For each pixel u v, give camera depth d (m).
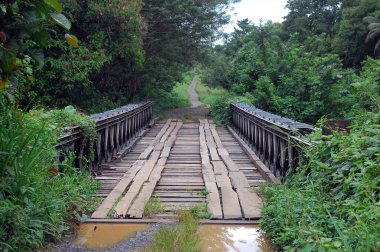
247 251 3.71
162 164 7.98
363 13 29.27
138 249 3.74
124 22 13.49
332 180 4.00
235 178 6.55
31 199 3.67
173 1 18.53
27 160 3.66
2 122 3.63
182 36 20.52
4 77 3.14
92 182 5.94
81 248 3.76
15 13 3.14
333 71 16.20
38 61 3.41
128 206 4.95
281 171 6.35
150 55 19.47
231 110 16.36
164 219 4.60
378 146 3.92
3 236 3.19
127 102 18.80
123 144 10.12
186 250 3.56
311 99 16.27
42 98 12.44
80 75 12.50
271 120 7.34
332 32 36.09
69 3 12.19
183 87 44.78
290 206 3.86
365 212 2.94
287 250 3.21
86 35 13.70
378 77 9.66
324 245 2.75
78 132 5.91
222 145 10.97
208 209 4.85
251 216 4.59
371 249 2.58
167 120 18.83
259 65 19.31
